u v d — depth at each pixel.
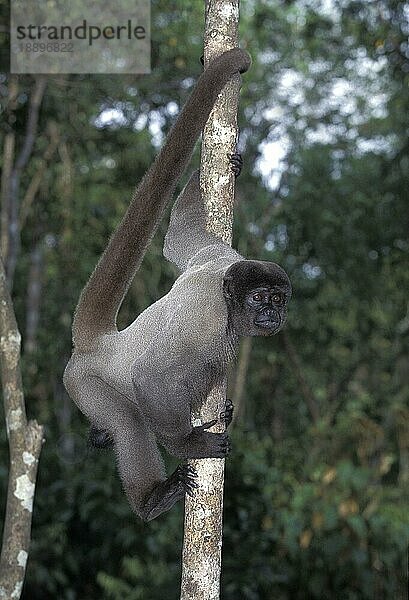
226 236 6.32
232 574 12.84
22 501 7.22
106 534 13.81
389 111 21.58
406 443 19.25
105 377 6.35
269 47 21.09
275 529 13.93
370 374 24.58
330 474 14.55
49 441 16.34
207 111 5.92
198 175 6.73
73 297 21.09
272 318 5.63
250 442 17.16
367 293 22.66
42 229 19.95
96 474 14.53
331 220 21.27
